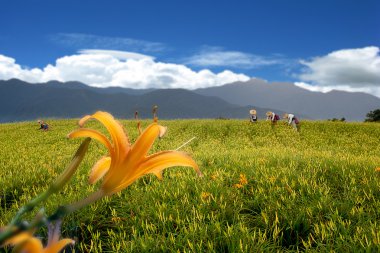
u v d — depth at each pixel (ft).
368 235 10.62
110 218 14.21
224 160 24.31
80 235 13.16
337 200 14.28
